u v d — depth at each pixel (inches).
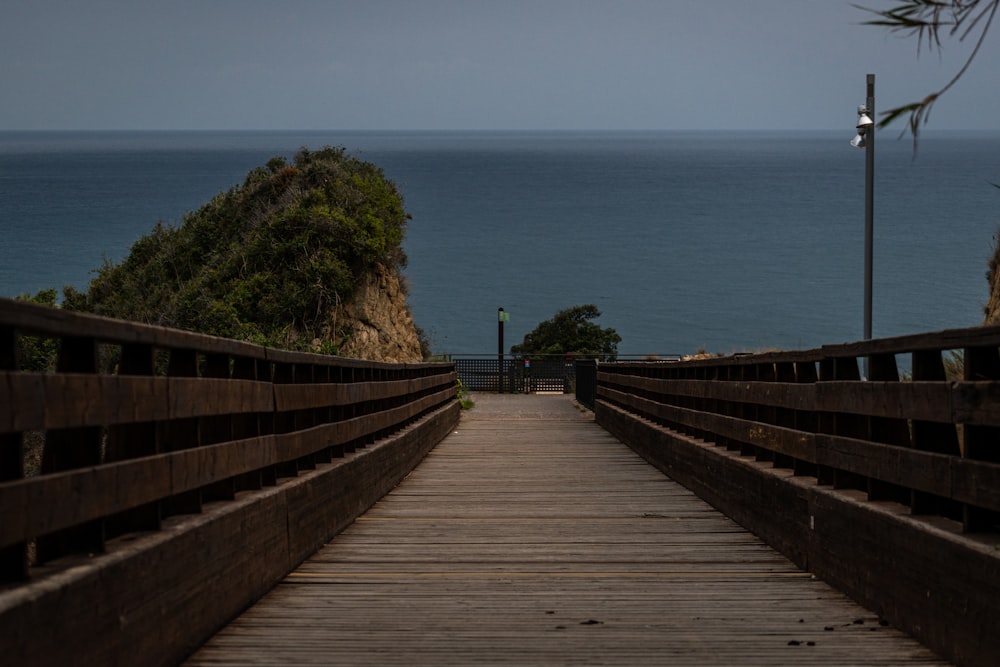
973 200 6279.5
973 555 180.9
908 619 211.3
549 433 757.9
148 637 178.7
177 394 202.1
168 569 187.9
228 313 784.9
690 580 271.0
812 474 303.4
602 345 1503.4
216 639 212.8
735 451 390.9
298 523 285.1
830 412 273.3
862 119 520.4
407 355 889.5
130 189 5610.2
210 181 6614.2
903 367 1107.3
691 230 4869.6
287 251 853.2
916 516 215.9
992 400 183.0
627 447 641.0
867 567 233.8
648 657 204.1
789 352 313.7
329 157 1016.2
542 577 274.8
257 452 255.6
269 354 267.9
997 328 177.0
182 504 215.9
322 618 231.1
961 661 186.2
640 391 651.5
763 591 257.3
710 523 359.9
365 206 913.5
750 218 5516.7
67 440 170.2
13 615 134.5
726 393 384.2
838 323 2298.2
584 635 219.5
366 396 404.8
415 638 216.4
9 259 2178.9
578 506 398.0
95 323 165.3
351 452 386.3
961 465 191.9
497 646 211.3
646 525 355.6
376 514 379.9
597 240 4431.6
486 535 336.8
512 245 4224.9
